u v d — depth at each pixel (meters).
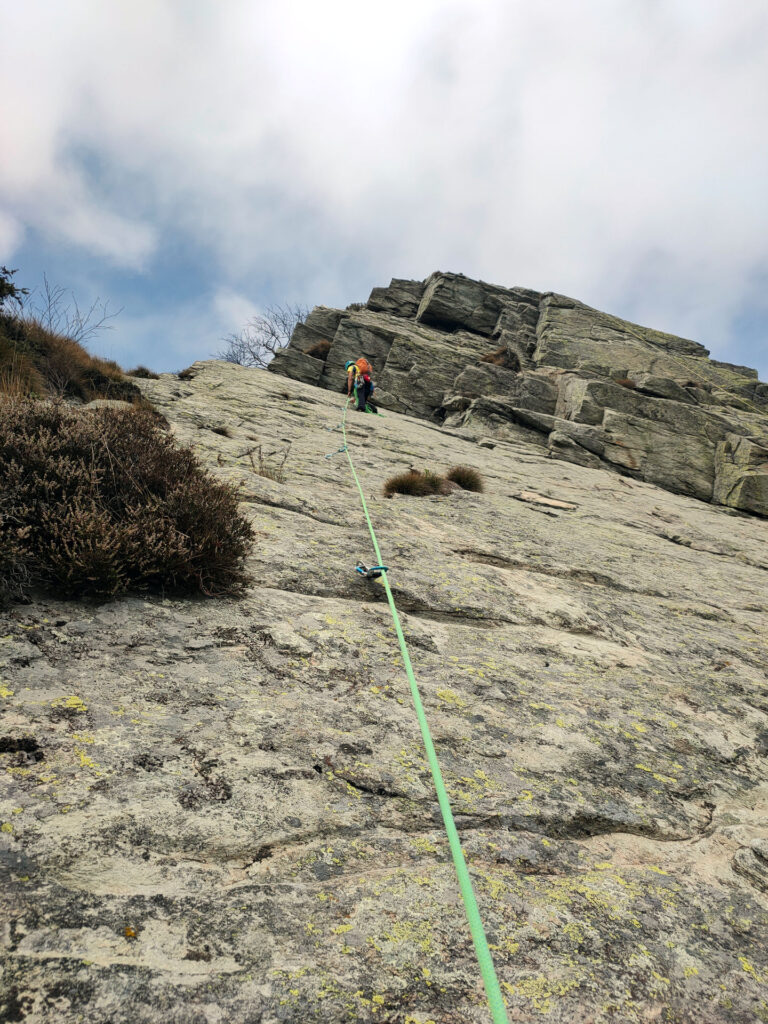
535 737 3.29
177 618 3.61
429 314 32.22
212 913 1.79
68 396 10.18
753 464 23.02
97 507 3.94
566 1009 1.71
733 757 3.54
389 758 2.81
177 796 2.23
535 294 34.53
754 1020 1.81
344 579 4.88
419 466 11.93
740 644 5.91
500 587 5.66
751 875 2.51
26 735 2.34
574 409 24.52
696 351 35.22
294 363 26.42
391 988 1.66
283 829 2.21
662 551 10.05
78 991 1.44
